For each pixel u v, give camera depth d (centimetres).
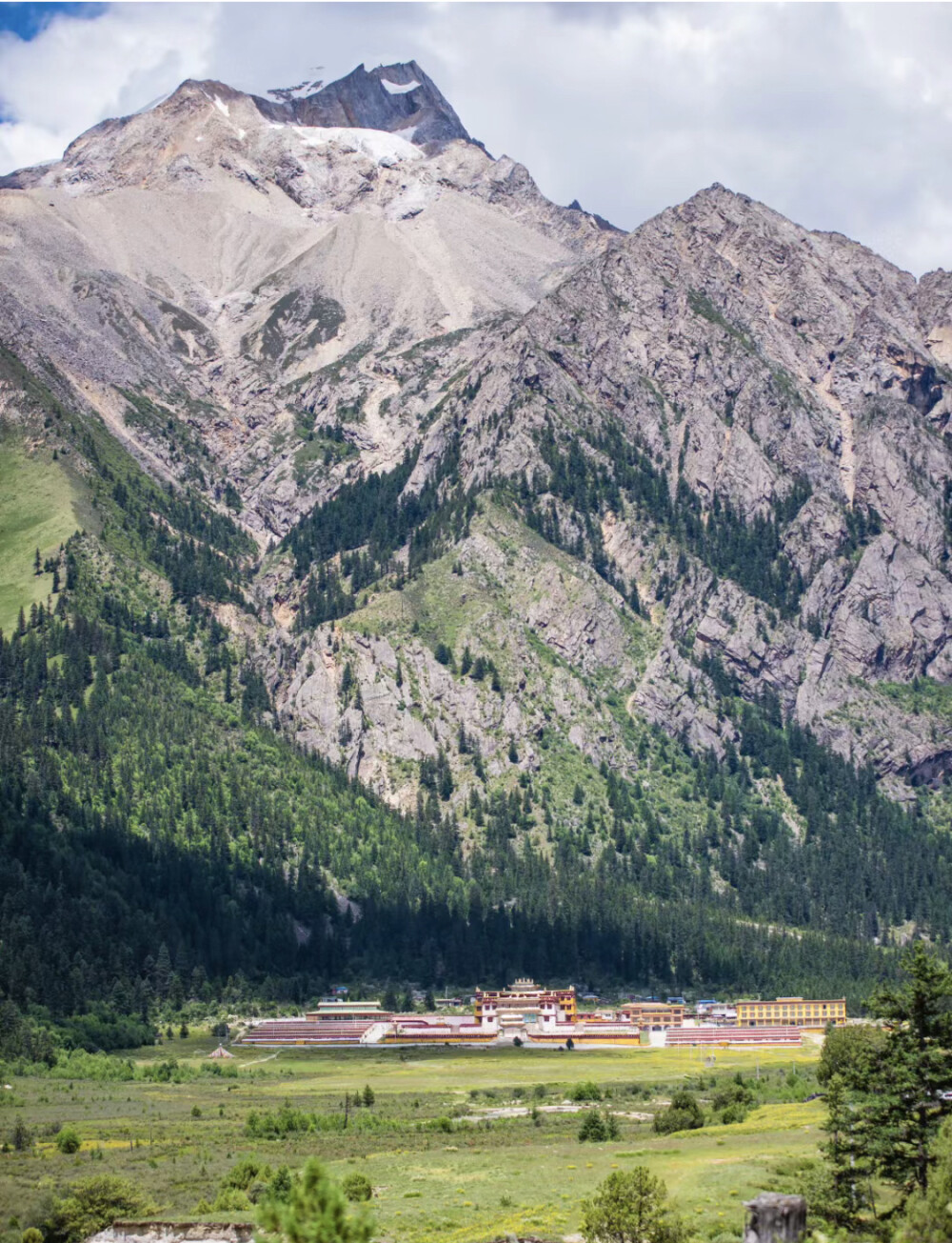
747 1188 17512
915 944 16488
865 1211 15812
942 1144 14975
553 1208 17650
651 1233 14988
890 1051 16100
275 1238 10619
